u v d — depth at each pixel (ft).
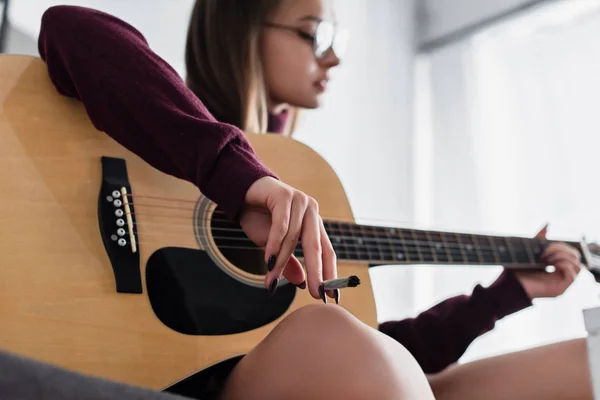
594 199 7.99
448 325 3.92
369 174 8.90
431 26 10.05
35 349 2.33
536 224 8.34
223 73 4.07
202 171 2.37
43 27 2.85
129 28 2.89
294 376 2.02
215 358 2.61
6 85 2.73
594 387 1.95
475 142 9.15
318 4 4.33
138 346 2.48
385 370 1.93
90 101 2.64
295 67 4.28
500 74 9.20
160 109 2.50
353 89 9.04
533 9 8.93
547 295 4.14
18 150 2.62
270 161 3.38
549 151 8.48
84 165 2.70
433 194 9.36
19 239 2.46
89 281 2.48
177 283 2.66
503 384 3.25
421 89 9.89
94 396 1.46
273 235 2.20
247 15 4.15
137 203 2.73
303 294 2.94
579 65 8.51
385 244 3.50
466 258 3.87
